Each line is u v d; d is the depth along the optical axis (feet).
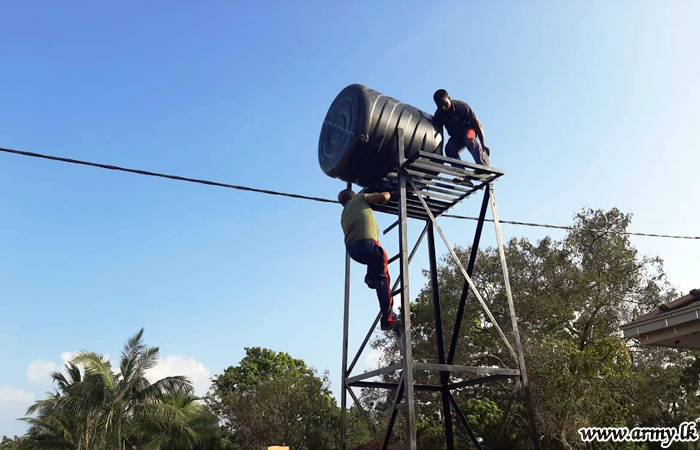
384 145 26.81
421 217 32.14
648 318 24.58
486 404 83.61
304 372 212.84
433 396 90.79
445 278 92.63
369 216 26.81
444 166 26.99
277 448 35.60
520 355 26.55
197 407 97.09
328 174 29.19
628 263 91.61
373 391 100.22
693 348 25.90
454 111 28.37
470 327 87.35
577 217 95.76
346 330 31.07
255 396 135.23
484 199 28.99
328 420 131.13
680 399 90.17
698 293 24.22
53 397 78.23
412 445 22.21
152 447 83.97
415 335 99.81
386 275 26.14
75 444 81.05
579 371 69.72
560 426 69.62
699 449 79.87
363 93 27.17
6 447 117.50
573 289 86.63
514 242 92.99
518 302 86.07
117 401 75.61
